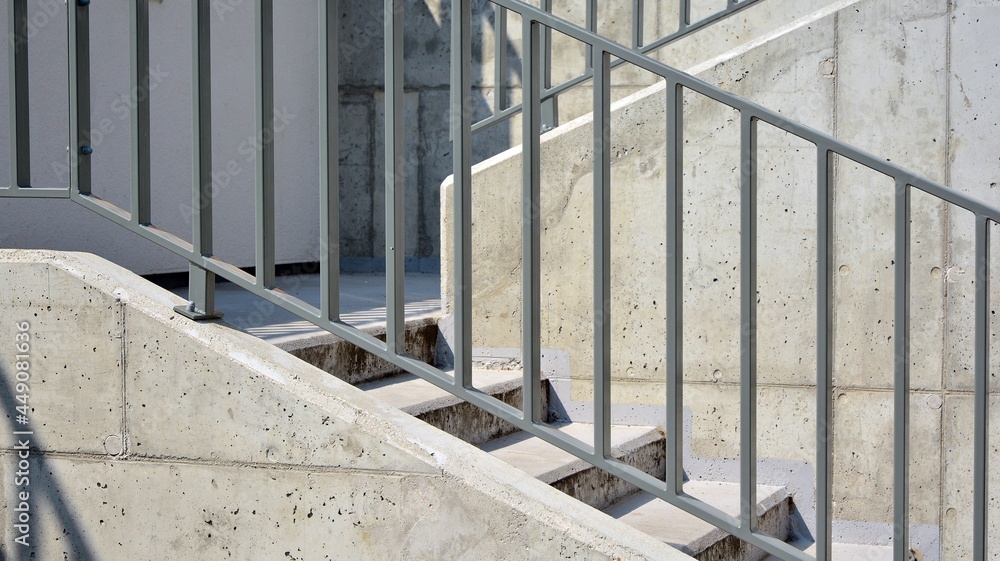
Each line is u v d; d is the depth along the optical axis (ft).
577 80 10.91
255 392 6.77
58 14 11.92
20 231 11.59
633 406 10.48
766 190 10.12
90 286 7.08
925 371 9.93
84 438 7.16
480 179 10.62
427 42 18.47
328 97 6.74
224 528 6.89
